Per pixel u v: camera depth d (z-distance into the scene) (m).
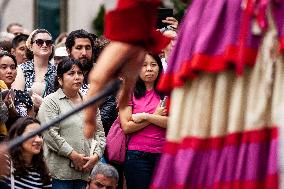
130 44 3.75
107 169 9.82
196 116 3.73
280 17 3.67
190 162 3.71
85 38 11.88
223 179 3.67
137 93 10.48
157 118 10.31
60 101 10.51
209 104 3.72
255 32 3.66
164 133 10.41
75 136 10.41
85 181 10.53
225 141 3.69
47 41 12.24
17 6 21.20
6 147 4.19
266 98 3.65
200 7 3.79
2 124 9.77
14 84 11.98
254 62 3.66
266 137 3.65
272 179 3.59
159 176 3.79
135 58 3.81
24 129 9.17
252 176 3.63
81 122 10.47
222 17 3.72
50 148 10.37
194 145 3.71
